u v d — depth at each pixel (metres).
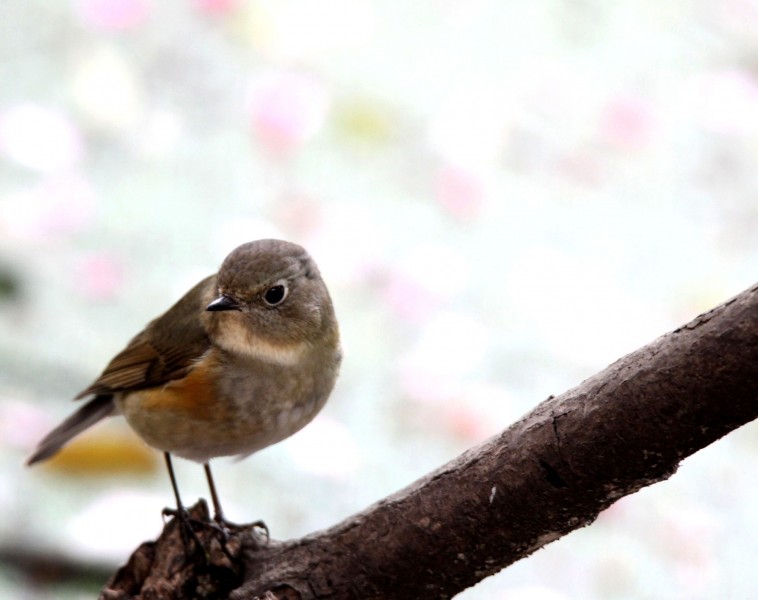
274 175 13.42
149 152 13.32
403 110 14.58
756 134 14.79
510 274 12.79
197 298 8.54
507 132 14.50
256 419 8.23
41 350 11.18
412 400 11.40
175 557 6.76
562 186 13.98
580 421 5.54
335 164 13.76
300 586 6.39
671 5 16.47
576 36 15.97
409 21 16.14
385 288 12.41
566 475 5.64
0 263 11.74
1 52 14.09
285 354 8.20
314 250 12.68
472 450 5.98
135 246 12.32
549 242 13.28
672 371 5.27
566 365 11.82
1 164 12.89
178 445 8.37
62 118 13.42
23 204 12.50
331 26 15.56
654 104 14.99
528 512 5.81
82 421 9.20
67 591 9.06
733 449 11.68
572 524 5.82
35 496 9.68
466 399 11.38
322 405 8.55
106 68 14.07
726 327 5.15
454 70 15.24
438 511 6.01
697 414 5.29
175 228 12.60
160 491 10.14
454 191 13.38
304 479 10.62
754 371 5.12
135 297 11.82
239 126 13.95
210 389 8.12
